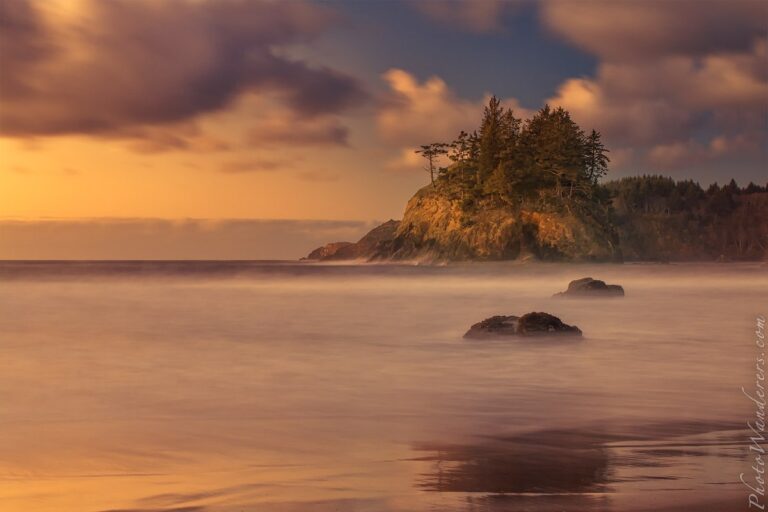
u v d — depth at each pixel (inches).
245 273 5989.2
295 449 442.3
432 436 476.4
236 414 550.6
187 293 2935.5
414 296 2709.2
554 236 6102.4
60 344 1060.5
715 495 336.5
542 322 1068.5
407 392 649.6
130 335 1202.0
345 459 415.8
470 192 6545.3
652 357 898.1
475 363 842.8
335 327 1369.3
